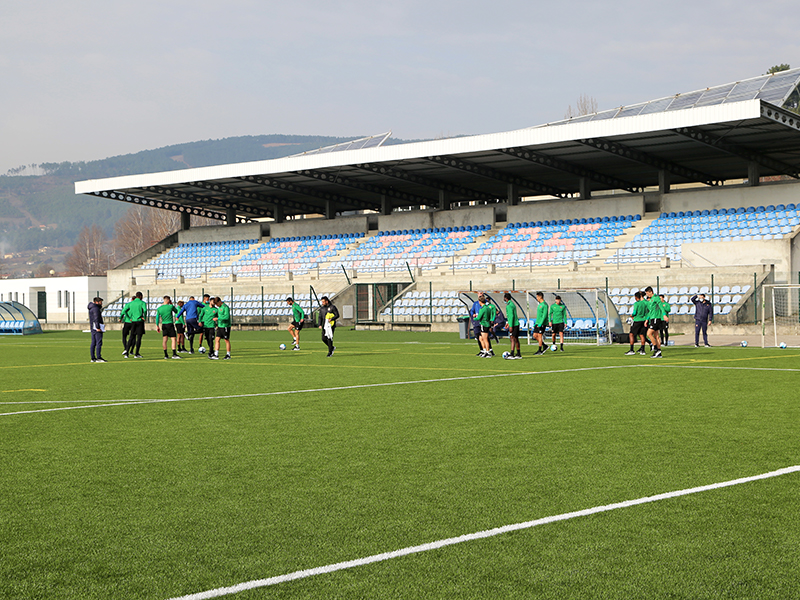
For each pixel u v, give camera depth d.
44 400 13.84
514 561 5.18
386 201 61.44
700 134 41.41
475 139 44.53
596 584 4.77
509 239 52.16
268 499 6.79
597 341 29.31
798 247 38.75
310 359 23.09
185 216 70.50
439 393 14.23
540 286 41.81
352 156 48.78
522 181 55.84
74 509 6.52
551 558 5.22
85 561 5.27
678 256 43.53
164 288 57.38
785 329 32.53
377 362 21.61
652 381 15.77
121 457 8.65
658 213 49.12
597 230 49.50
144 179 57.28
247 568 5.11
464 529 5.87
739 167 51.31
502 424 10.59
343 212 74.38
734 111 36.62
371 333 39.91
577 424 10.49
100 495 6.98
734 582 4.79
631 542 5.51
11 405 13.16
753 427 10.10
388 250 56.41
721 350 24.95
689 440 9.23
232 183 60.06
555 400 13.04
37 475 7.79
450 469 7.86
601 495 6.76
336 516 6.24
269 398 13.80
